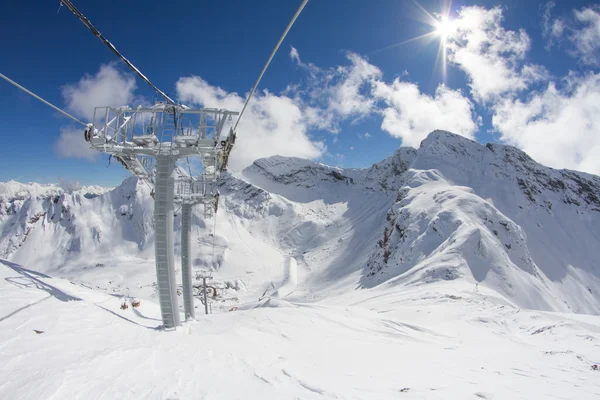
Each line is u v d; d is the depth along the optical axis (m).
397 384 9.09
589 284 133.88
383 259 124.75
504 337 23.52
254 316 23.70
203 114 16.56
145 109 16.34
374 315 25.80
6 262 16.17
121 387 6.14
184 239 28.95
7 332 8.09
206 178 27.09
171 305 16.55
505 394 9.04
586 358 16.14
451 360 14.32
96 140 15.61
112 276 167.88
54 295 12.80
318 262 193.25
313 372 9.78
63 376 6.08
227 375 8.16
